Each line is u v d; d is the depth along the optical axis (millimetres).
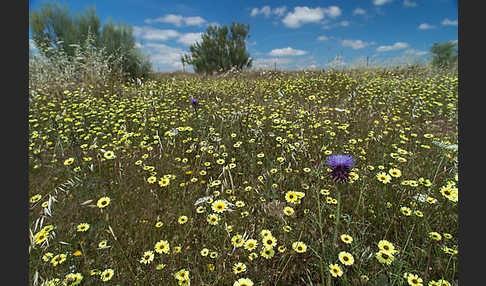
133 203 2555
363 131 4414
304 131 4348
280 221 2094
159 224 2174
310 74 11211
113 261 1911
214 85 9555
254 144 3809
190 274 1754
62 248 1996
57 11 10836
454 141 3654
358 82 8930
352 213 2211
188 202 2555
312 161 3184
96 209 2457
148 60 12266
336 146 3754
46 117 5184
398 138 4070
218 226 2102
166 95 7422
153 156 3582
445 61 15461
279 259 1853
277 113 5074
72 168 3246
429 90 7051
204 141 3572
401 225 2139
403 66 11352
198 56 17562
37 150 3533
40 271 1780
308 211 2201
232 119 4723
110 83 8602
